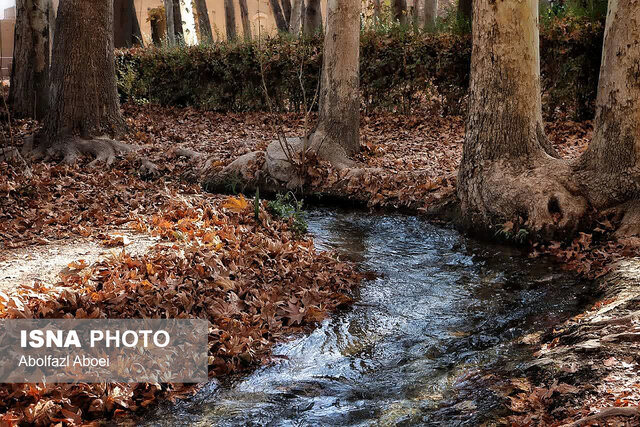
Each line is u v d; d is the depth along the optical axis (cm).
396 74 1515
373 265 745
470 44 1450
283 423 421
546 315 582
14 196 864
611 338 464
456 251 795
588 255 726
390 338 555
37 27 1504
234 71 1727
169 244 679
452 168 1073
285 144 1061
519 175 830
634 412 354
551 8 1541
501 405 414
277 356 520
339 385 474
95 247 670
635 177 771
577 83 1373
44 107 1524
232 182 1060
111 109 1227
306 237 835
